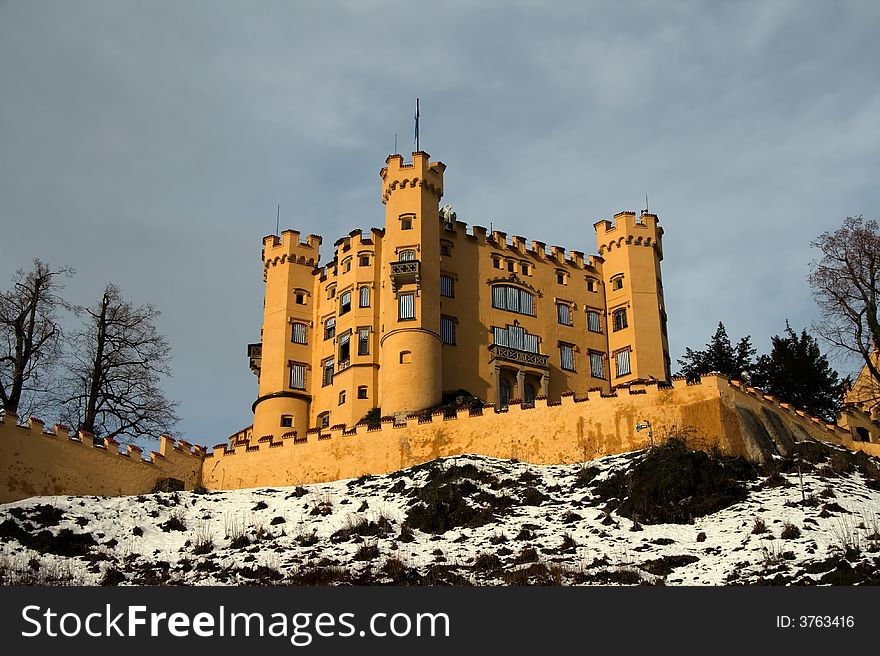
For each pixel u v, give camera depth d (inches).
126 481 2556.6
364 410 3272.6
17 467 2341.3
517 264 3567.9
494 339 3432.6
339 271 3501.5
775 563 1852.9
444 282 3427.7
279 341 3489.2
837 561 1800.0
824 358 3486.7
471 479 2455.7
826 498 2217.0
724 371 3592.5
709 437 2539.4
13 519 2185.0
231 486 2741.1
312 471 2714.1
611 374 3575.3
